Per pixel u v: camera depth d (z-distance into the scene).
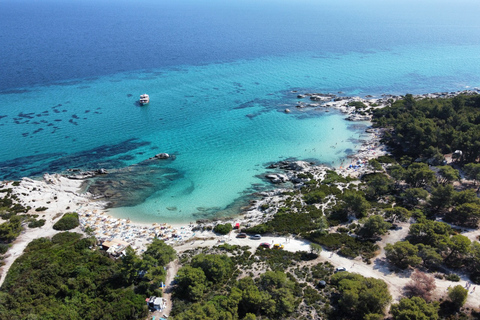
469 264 65.69
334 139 139.62
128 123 152.88
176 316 53.75
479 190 93.31
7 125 145.00
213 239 80.62
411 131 123.44
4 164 116.31
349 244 73.69
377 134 142.50
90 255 71.81
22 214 87.44
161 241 72.44
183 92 196.62
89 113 161.88
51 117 155.25
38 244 75.38
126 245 76.94
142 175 111.94
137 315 56.91
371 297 54.16
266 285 61.62
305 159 123.56
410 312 50.19
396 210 80.62
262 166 118.88
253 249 75.81
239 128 150.62
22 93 184.25
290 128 150.62
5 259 70.94
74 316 55.28
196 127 151.12
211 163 120.69
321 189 99.19
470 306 55.84
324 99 187.75
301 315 56.03
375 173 108.31
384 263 68.25
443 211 85.94
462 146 111.69
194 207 96.38
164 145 134.00
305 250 74.25
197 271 63.84
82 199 98.12
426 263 67.38
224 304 55.72
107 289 62.00
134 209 95.12
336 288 61.25
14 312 55.00
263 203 96.94
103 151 127.75
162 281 63.66
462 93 182.00
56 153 124.88
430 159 113.00
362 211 84.25
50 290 61.06
